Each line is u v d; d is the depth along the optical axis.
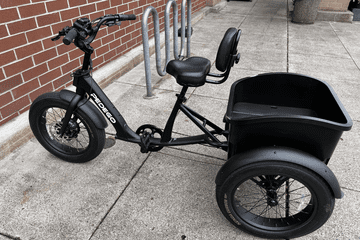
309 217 1.59
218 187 1.60
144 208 1.97
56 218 1.88
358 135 2.77
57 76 3.01
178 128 2.89
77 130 2.23
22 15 2.47
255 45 5.45
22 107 2.66
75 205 1.98
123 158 2.46
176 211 1.95
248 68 4.38
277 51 5.13
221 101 3.44
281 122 1.44
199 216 1.92
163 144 2.19
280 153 1.46
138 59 4.43
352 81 3.97
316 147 1.48
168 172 2.31
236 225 1.75
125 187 2.15
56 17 2.84
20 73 2.57
